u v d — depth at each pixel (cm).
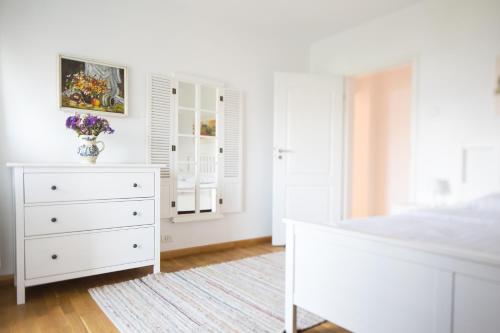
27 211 212
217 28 362
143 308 205
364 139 558
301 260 170
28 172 212
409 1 327
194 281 254
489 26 282
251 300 219
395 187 531
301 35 414
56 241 222
